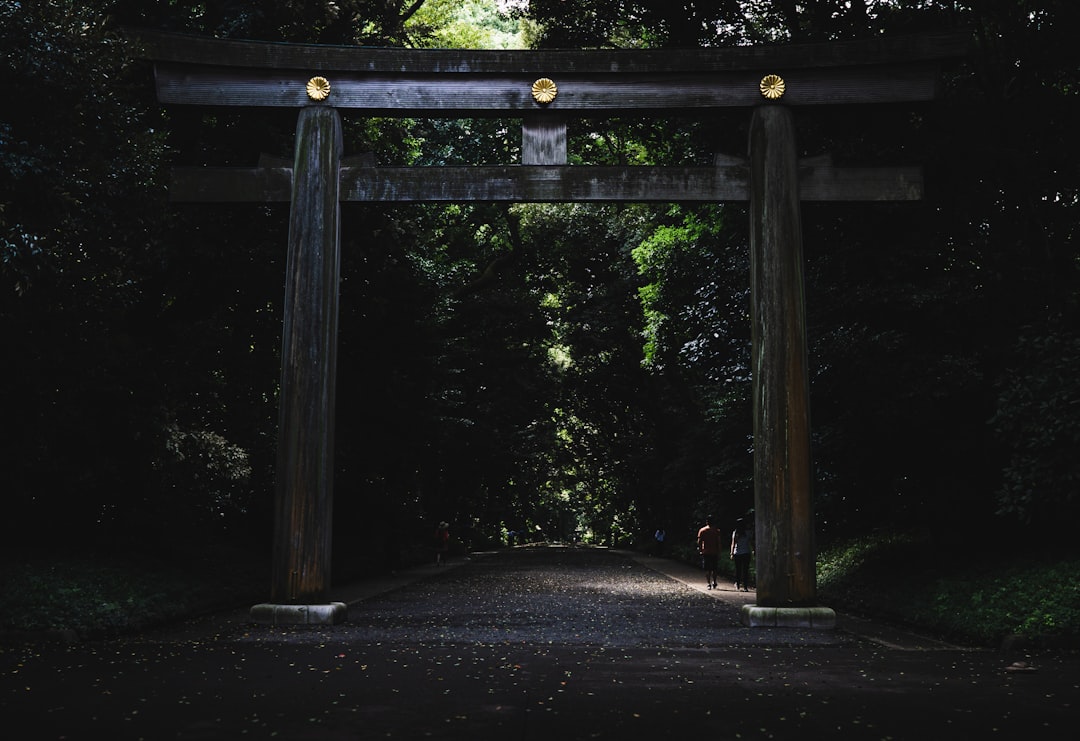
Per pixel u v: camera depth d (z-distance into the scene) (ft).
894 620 49.39
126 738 20.27
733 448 88.84
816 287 55.52
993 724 22.12
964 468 55.72
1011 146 53.78
